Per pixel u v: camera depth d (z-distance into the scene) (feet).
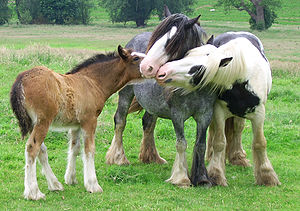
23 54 50.80
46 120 16.80
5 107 31.91
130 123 31.53
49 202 17.16
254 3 160.97
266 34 145.38
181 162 20.18
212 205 17.63
